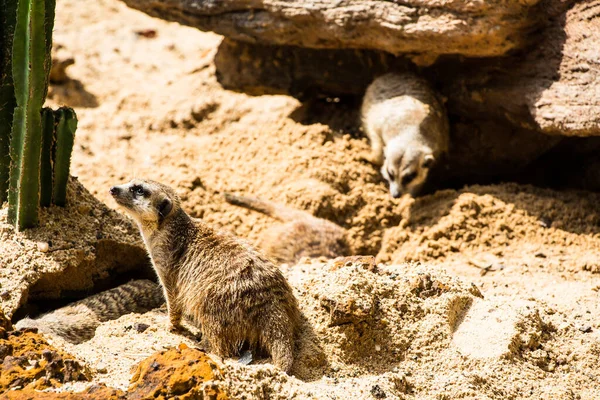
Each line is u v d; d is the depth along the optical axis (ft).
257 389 21.62
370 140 47.29
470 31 38.58
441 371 25.64
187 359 21.34
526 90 40.34
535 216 40.16
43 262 29.09
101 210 32.45
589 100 37.37
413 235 40.50
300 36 44.14
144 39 64.80
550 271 35.58
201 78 55.36
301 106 49.75
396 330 26.61
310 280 28.02
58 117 30.04
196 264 26.21
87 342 26.37
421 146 44.62
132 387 20.79
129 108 53.06
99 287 31.58
